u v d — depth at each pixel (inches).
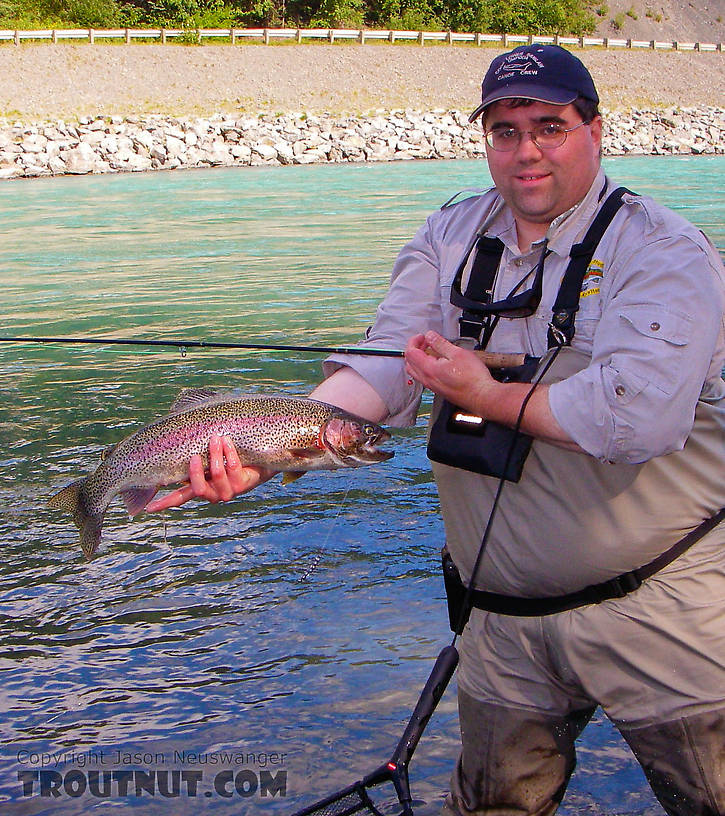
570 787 84.3
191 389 77.9
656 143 1095.0
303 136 969.5
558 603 66.6
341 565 125.0
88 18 1365.7
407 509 143.1
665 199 607.8
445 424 66.4
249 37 1300.4
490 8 1705.2
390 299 75.9
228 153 912.3
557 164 64.6
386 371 74.7
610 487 63.6
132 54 1172.5
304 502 146.3
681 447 60.1
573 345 64.8
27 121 1002.7
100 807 81.1
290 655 104.1
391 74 1272.1
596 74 1395.2
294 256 411.2
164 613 114.0
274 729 91.7
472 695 71.3
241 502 146.6
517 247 68.9
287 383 207.2
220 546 131.6
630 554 64.2
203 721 93.2
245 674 101.0
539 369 66.1
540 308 66.7
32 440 173.9
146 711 95.0
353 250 425.4
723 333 63.7
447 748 89.3
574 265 65.0
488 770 70.9
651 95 1375.5
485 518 68.3
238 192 682.2
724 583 65.0
